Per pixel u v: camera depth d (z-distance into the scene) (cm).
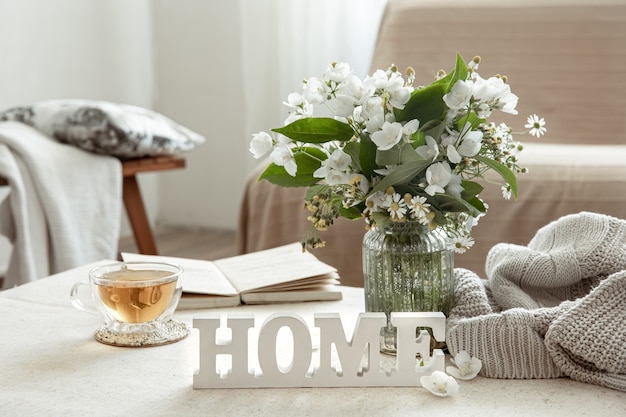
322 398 88
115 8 344
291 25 315
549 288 110
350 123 95
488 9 264
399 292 98
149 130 241
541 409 84
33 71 306
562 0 261
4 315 115
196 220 370
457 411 84
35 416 82
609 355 90
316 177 99
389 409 84
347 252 199
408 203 90
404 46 265
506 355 94
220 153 363
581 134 245
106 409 84
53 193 215
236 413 83
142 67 361
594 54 252
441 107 92
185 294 119
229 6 353
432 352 100
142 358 99
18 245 208
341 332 90
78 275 134
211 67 359
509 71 255
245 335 90
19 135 221
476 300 102
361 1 310
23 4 300
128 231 353
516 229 189
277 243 210
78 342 104
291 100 100
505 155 99
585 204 186
